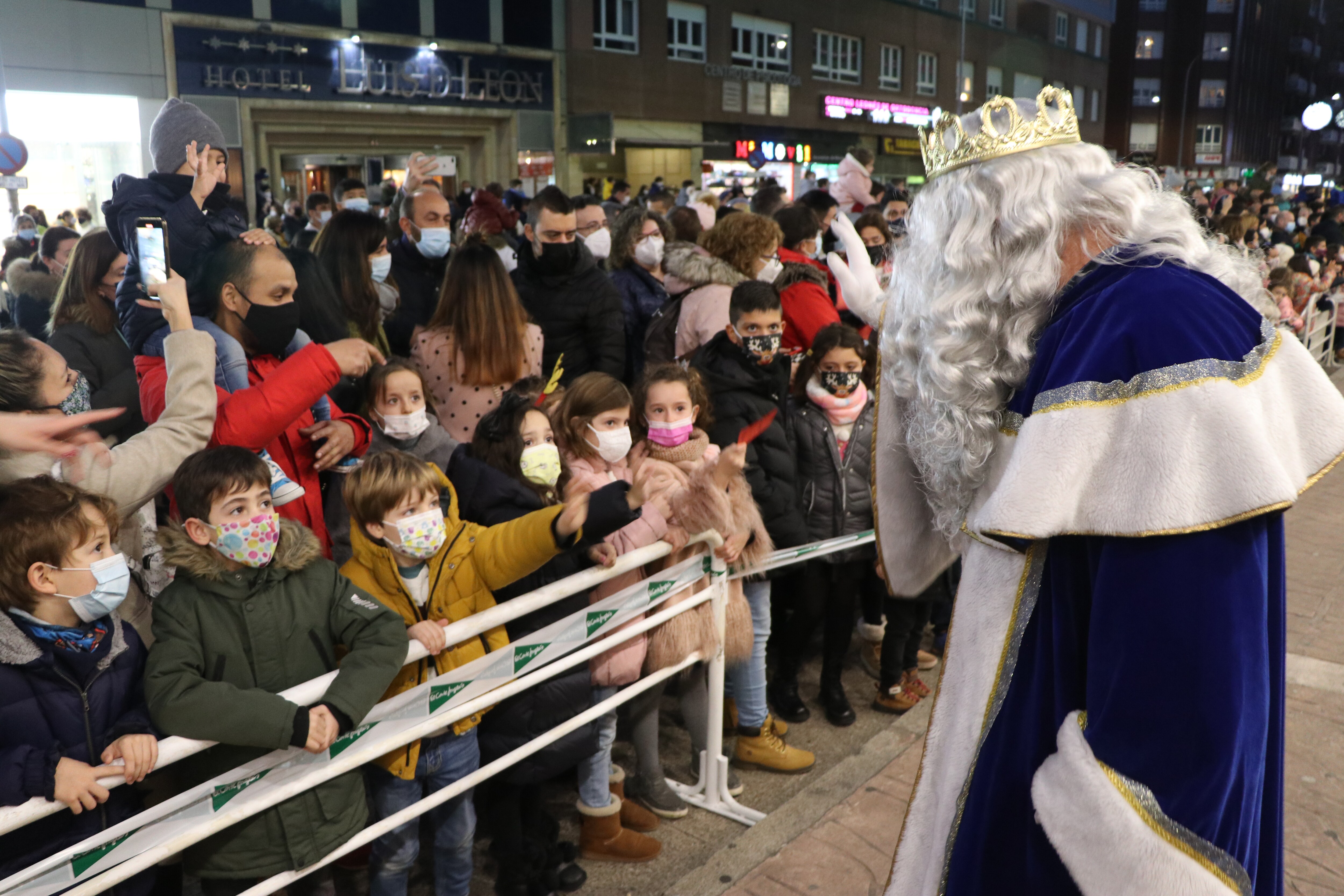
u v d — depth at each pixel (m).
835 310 4.36
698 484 2.59
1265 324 1.07
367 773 2.23
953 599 3.88
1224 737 0.94
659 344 4.46
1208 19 52.88
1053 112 1.20
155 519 2.59
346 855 2.61
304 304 3.13
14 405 2.04
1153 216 1.15
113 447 2.12
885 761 2.95
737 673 3.26
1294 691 3.30
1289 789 2.74
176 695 1.74
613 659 2.62
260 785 1.79
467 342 3.22
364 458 2.42
